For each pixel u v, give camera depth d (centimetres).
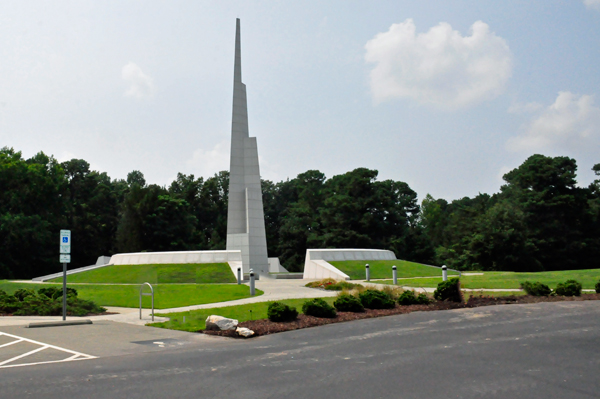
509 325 1452
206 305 2064
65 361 1052
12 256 6125
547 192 6931
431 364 986
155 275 3462
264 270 4284
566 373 905
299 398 761
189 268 3650
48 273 6669
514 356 1050
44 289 2281
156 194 7556
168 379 884
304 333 1420
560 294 2164
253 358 1072
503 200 7612
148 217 7181
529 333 1319
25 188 6512
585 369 935
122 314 1905
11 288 2952
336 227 7706
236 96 4506
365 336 1337
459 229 7875
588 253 6744
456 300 1992
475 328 1415
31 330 1503
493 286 2595
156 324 1609
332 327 1509
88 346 1238
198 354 1126
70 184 8038
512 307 1833
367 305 1864
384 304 1853
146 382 863
